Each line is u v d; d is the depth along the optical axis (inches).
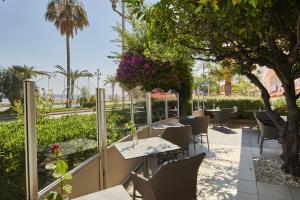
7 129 82.5
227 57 158.2
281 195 137.4
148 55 227.0
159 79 311.9
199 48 153.3
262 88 177.9
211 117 455.2
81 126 137.1
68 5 930.7
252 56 172.9
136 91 221.8
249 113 453.4
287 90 161.3
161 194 94.7
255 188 147.0
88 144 130.4
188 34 139.9
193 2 105.1
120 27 341.4
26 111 81.7
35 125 84.4
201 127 244.5
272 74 403.2
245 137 312.7
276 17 113.8
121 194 84.8
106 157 139.2
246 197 135.9
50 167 97.6
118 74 324.5
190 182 101.7
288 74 154.5
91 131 135.3
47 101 130.0
